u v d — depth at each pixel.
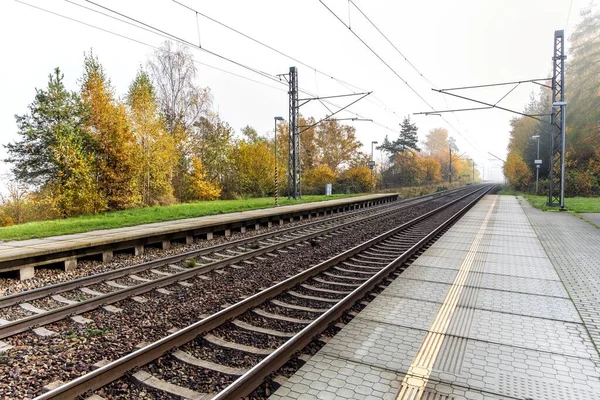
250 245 12.47
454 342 4.98
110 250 10.70
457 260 9.92
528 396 3.73
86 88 26.50
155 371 4.31
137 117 29.80
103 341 5.21
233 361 4.57
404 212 25.36
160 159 30.88
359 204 31.39
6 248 9.34
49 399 3.52
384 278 8.06
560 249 11.44
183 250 12.13
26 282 8.45
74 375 4.27
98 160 26.88
